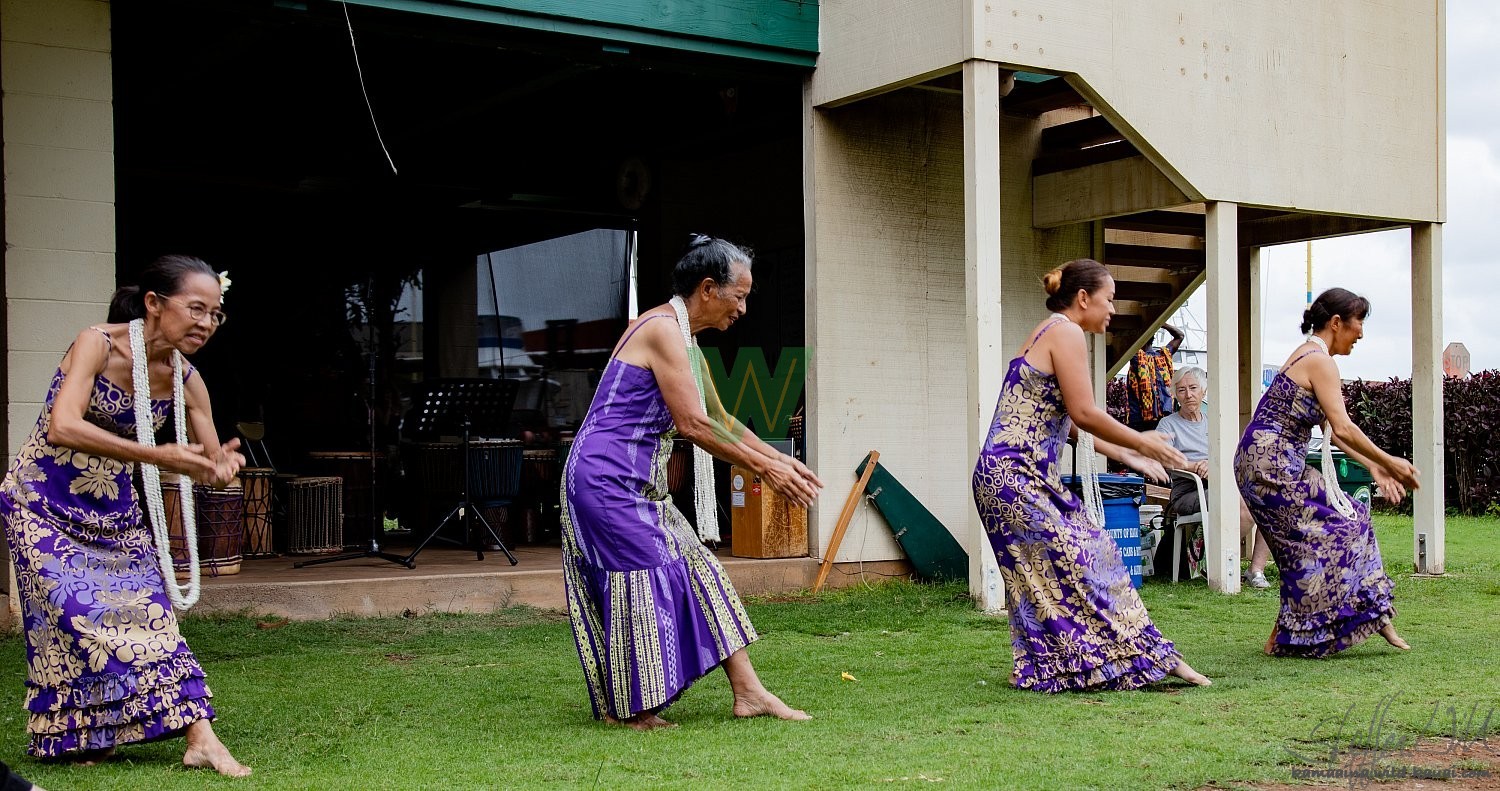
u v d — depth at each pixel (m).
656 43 6.80
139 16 7.00
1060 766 3.21
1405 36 8.24
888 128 7.73
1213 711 3.95
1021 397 4.37
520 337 10.60
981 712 3.94
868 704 4.10
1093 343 9.16
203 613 5.75
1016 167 8.59
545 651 5.27
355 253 10.54
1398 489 4.98
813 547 7.45
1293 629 5.02
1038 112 8.56
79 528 3.32
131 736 3.25
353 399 10.41
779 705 3.89
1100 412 4.24
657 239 9.52
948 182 7.97
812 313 7.47
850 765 3.22
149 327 3.35
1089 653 4.29
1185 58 7.25
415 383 10.62
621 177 9.80
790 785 3.01
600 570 3.76
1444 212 8.37
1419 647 5.28
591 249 10.35
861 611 6.42
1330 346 5.12
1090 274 4.36
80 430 3.16
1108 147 8.16
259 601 5.91
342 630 5.71
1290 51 7.70
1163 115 7.16
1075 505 4.41
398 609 6.25
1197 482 7.61
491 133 10.20
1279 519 5.03
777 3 7.18
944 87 7.51
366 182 10.18
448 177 10.28
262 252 10.33
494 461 7.90
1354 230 8.82
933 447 7.86
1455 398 13.53
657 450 3.83
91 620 3.26
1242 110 7.48
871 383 7.63
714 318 3.86
